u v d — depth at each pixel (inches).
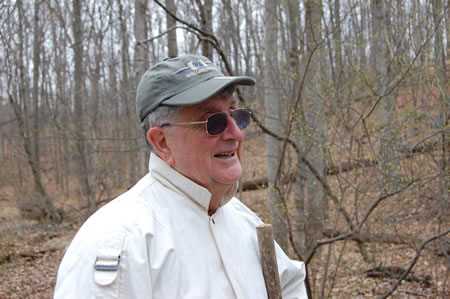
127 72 449.1
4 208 518.3
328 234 237.9
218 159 53.3
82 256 43.3
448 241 179.5
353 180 189.3
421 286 194.9
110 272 41.4
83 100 426.6
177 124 51.1
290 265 65.7
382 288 200.2
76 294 41.3
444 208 171.0
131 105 517.3
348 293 203.8
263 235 57.5
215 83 50.4
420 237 196.4
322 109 192.9
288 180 228.5
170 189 51.6
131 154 507.2
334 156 217.8
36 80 616.7
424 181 155.4
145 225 45.9
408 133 189.9
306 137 197.0
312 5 195.0
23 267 303.6
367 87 187.5
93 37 419.5
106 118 620.1
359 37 191.3
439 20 159.6
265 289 56.7
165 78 51.2
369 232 195.2
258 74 311.4
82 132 395.2
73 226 449.4
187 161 51.6
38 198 495.2
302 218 230.1
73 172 492.1
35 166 506.9
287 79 230.5
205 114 51.8
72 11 430.6
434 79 181.9
